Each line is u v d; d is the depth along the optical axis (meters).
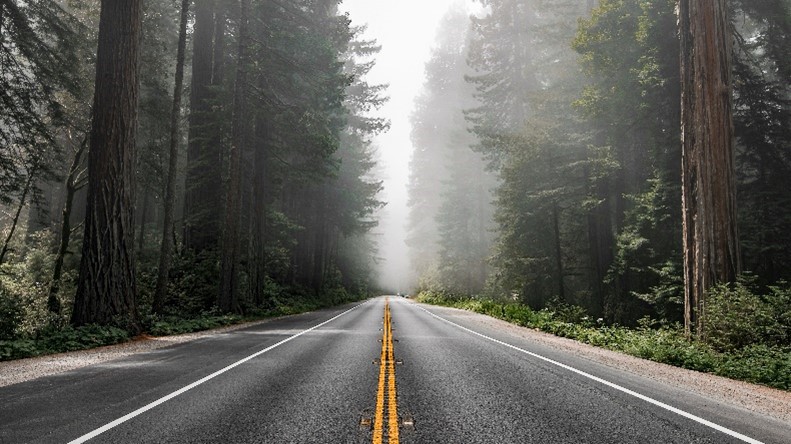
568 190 28.44
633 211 22.06
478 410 5.84
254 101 24.59
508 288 31.94
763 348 10.88
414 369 8.80
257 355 10.48
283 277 39.66
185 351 11.19
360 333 16.06
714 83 14.15
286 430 4.93
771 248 18.39
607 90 23.44
